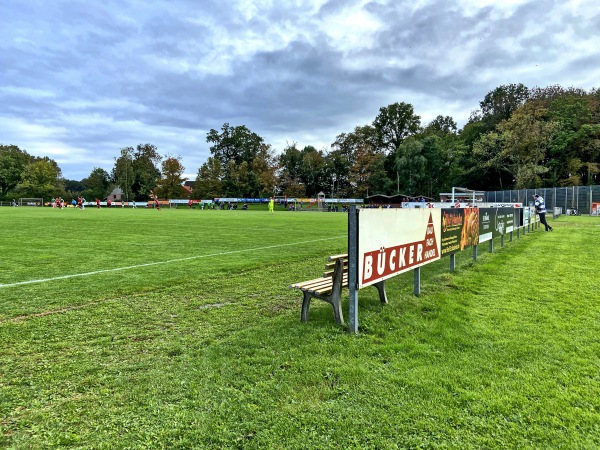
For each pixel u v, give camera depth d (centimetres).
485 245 1137
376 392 278
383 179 7244
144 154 9938
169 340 390
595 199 3625
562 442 221
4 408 260
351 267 397
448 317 450
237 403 266
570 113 5391
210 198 8269
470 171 6256
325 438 226
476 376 302
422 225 557
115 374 312
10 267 787
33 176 8856
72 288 611
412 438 226
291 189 8062
